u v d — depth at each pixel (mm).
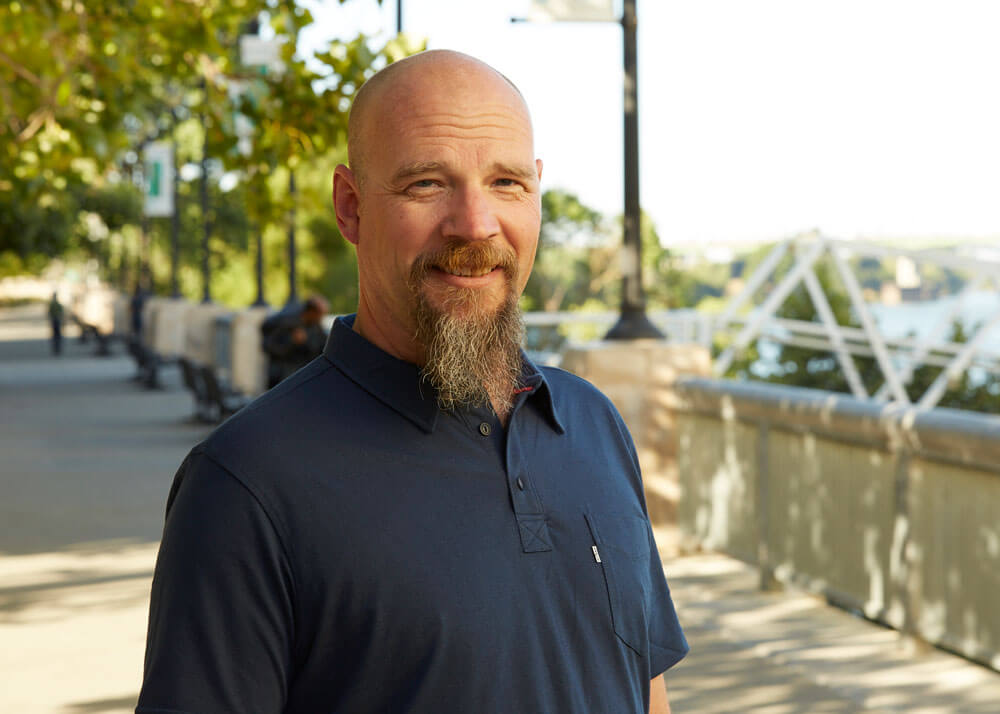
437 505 1457
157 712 1370
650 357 7871
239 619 1382
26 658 5680
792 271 12672
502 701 1438
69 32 9570
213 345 23406
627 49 8227
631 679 1590
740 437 6961
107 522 9523
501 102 1532
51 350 39688
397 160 1505
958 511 5102
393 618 1406
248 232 44812
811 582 6223
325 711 1421
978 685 4996
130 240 50375
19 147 10609
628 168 8203
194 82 16531
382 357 1501
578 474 1609
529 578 1485
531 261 1570
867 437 5684
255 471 1409
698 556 7738
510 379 1554
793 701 4828
